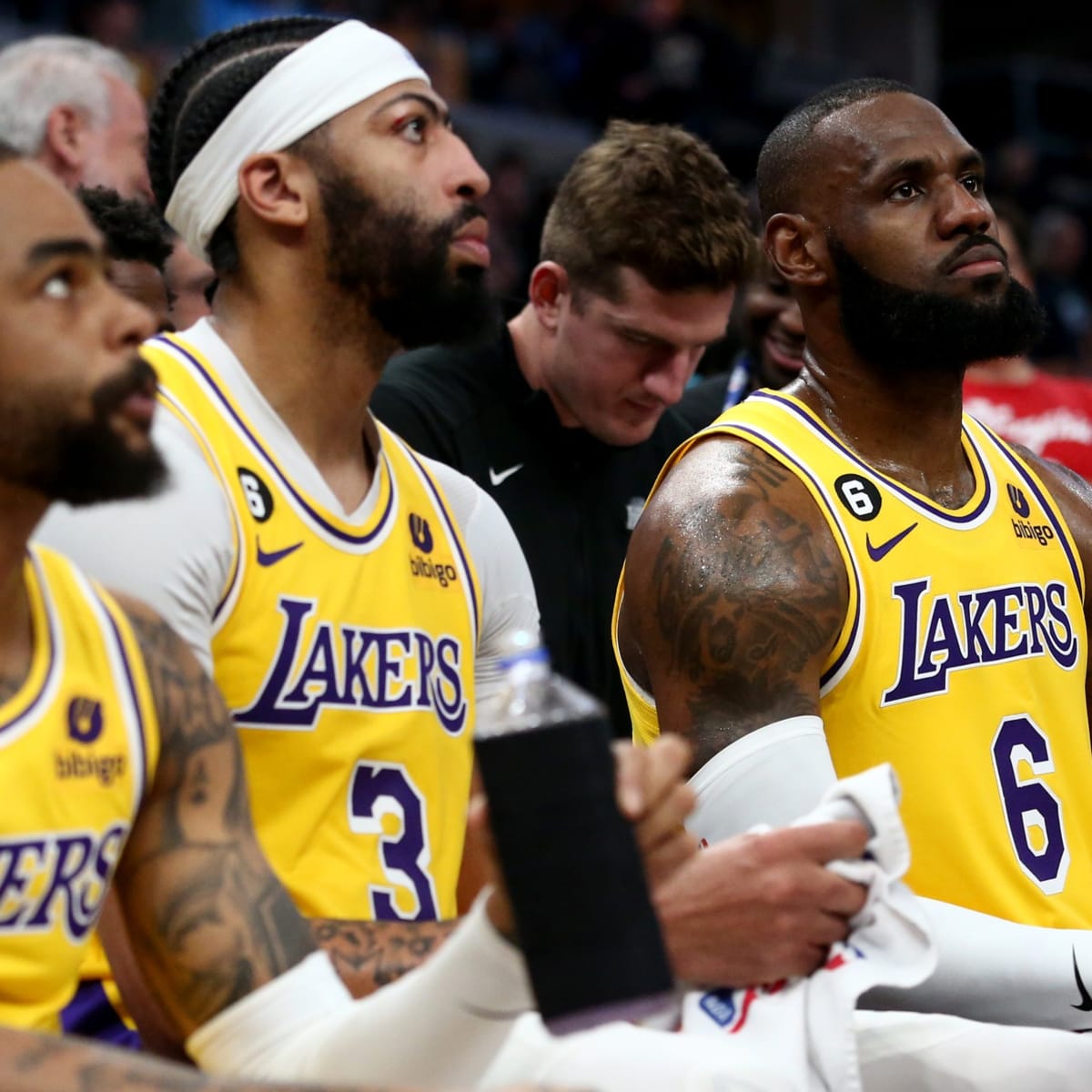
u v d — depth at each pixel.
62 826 6.15
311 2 35.31
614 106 37.78
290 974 6.58
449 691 8.48
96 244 6.11
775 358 14.23
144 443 6.18
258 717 7.76
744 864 7.11
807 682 8.66
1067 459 18.83
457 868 8.42
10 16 30.17
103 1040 7.40
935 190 9.46
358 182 8.21
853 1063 6.91
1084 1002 8.35
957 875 8.90
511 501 12.37
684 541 8.90
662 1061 6.80
